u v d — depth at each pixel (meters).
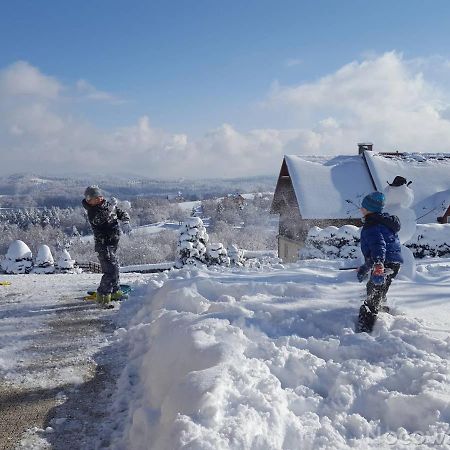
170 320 4.63
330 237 12.60
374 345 3.78
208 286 5.96
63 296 7.65
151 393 3.64
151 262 56.47
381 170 22.81
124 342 5.16
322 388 3.36
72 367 4.48
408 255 6.91
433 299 5.35
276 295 5.69
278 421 2.75
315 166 23.59
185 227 22.41
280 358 3.59
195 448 2.40
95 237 6.90
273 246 66.69
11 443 3.18
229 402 2.89
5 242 85.00
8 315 6.41
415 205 21.39
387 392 3.09
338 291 5.58
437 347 3.74
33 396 3.88
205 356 3.50
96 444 3.15
